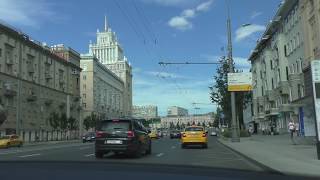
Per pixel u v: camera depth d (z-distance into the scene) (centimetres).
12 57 7825
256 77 9112
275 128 7538
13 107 7800
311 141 3419
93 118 12256
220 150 3256
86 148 3556
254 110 9550
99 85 14288
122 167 798
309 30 5178
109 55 8431
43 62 9275
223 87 6172
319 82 2045
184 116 17925
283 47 6681
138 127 2541
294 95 5856
